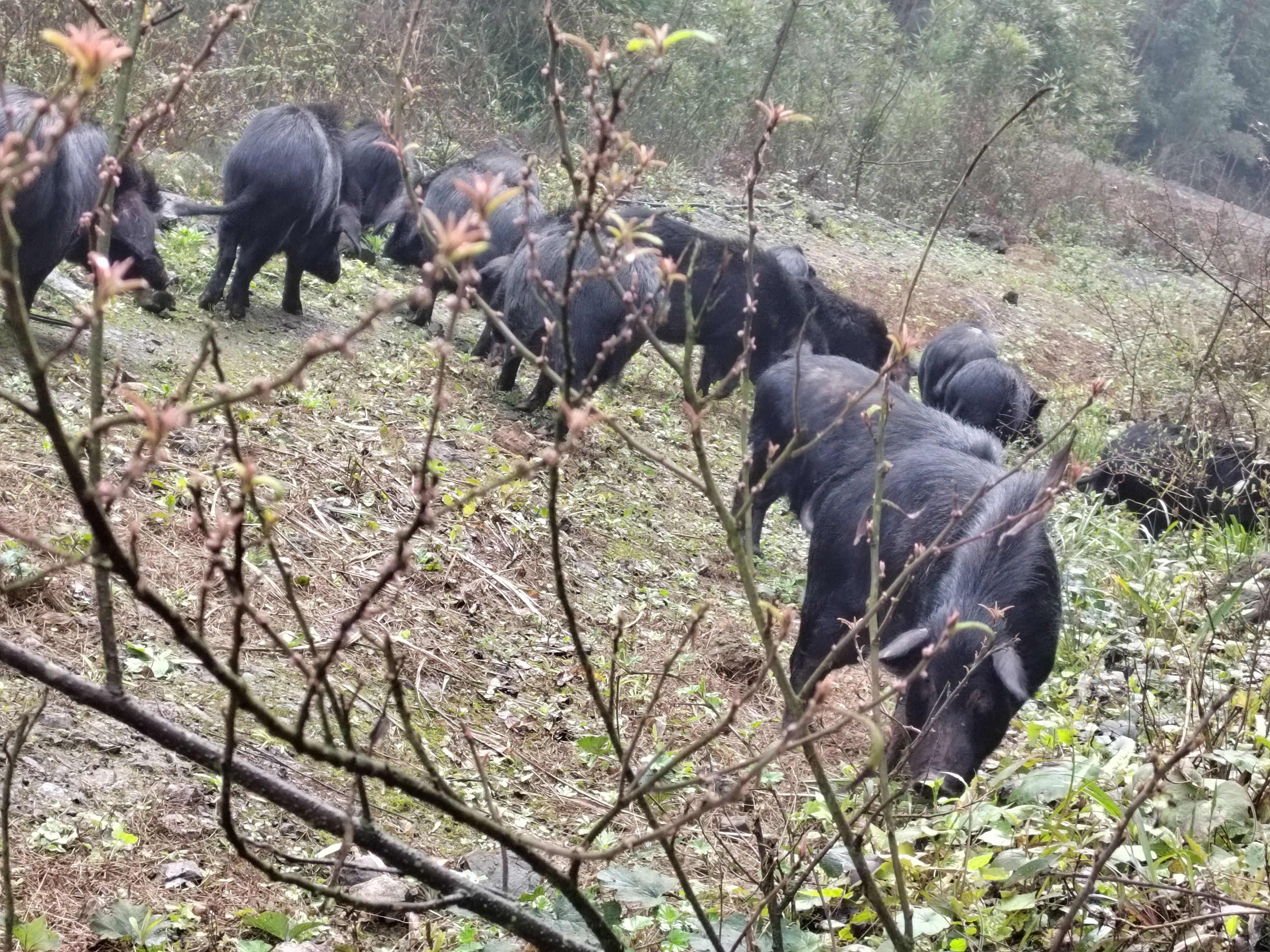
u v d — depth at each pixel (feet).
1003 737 15.74
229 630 15.42
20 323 4.08
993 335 54.70
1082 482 32.12
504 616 18.60
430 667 16.57
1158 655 20.43
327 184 27.63
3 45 27.86
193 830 11.88
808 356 20.70
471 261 4.82
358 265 34.96
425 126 45.83
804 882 10.48
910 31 100.48
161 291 25.08
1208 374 38.52
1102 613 22.39
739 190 61.77
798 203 63.77
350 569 18.10
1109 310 56.34
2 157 3.69
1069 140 95.66
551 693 17.02
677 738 16.42
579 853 6.15
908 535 16.20
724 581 23.27
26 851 10.87
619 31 56.59
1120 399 42.55
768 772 14.83
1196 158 142.31
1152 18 142.20
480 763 8.10
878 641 8.88
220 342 25.16
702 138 63.77
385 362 27.45
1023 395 35.63
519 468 5.36
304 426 22.20
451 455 23.40
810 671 17.78
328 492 20.06
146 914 10.48
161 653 14.35
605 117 5.71
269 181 26.23
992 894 11.86
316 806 6.03
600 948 7.52
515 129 53.31
